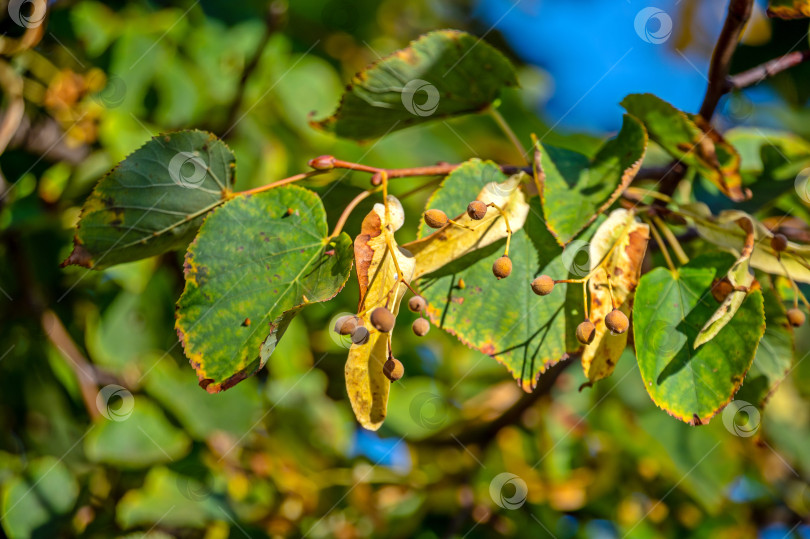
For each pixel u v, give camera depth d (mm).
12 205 809
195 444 833
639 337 638
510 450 882
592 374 638
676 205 675
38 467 819
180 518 813
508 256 648
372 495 853
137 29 847
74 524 805
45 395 834
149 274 831
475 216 626
